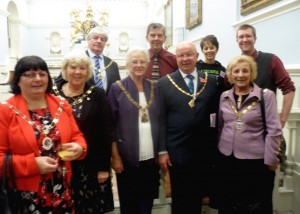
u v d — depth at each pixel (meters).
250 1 4.16
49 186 1.68
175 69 2.94
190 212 2.34
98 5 11.80
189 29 7.16
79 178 2.10
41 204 1.65
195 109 2.24
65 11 11.66
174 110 2.28
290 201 2.96
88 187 2.15
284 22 3.47
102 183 2.20
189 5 7.01
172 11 8.55
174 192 2.33
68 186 1.79
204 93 2.28
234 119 2.12
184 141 2.25
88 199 2.15
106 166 2.16
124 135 2.20
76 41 9.66
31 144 1.61
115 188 3.33
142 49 2.25
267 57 2.40
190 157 2.25
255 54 2.46
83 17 11.37
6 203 1.58
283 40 3.50
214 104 2.34
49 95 1.81
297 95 3.11
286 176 2.99
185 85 2.29
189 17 7.02
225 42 5.13
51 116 1.74
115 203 2.85
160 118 2.30
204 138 2.30
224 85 2.39
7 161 1.57
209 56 3.41
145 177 2.29
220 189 2.30
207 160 2.36
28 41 11.55
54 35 11.77
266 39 3.88
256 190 2.12
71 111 1.87
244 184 2.12
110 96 2.27
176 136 2.27
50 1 11.49
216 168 2.37
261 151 2.06
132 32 12.14
